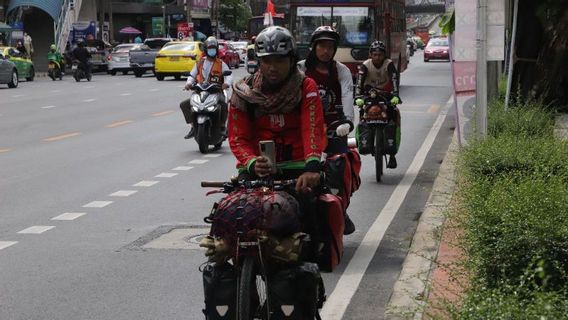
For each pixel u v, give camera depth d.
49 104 27.61
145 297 7.17
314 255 5.85
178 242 9.09
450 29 13.62
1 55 36.22
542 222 5.83
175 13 75.75
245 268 4.90
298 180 5.29
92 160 15.22
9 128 20.58
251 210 4.98
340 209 5.89
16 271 7.99
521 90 19.64
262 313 5.07
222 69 16.66
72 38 57.09
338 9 28.56
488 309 4.62
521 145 9.02
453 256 7.50
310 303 5.07
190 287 7.45
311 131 5.36
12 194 11.92
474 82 12.73
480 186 7.31
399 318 6.44
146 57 47.75
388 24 30.47
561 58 19.23
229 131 5.51
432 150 16.23
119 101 28.75
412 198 11.51
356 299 7.09
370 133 12.77
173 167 14.43
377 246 8.91
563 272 5.45
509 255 5.79
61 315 6.71
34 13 57.62
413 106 25.80
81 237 9.35
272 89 5.43
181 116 23.55
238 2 84.19
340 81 8.23
